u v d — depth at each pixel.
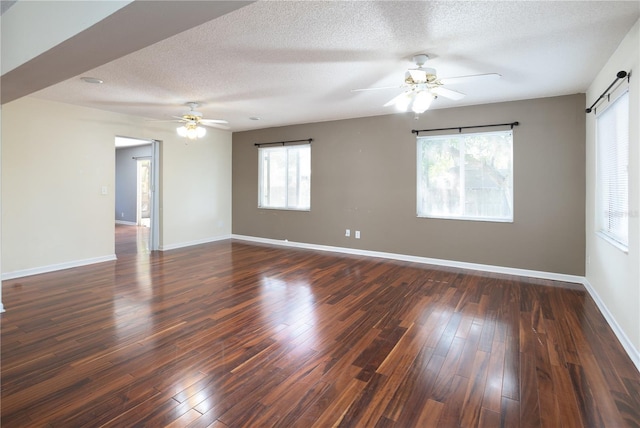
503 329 2.94
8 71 2.48
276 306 3.47
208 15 1.69
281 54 3.11
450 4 2.27
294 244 6.84
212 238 7.32
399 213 5.67
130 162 10.20
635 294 2.45
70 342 2.66
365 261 5.53
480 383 2.14
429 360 2.42
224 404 1.92
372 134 5.87
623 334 2.68
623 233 2.96
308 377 2.20
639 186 2.41
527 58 3.20
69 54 2.17
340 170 6.21
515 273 4.78
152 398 1.97
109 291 3.92
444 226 5.29
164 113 5.58
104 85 4.04
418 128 5.45
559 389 2.08
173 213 6.54
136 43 2.01
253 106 5.12
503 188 4.88
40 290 3.94
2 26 2.53
